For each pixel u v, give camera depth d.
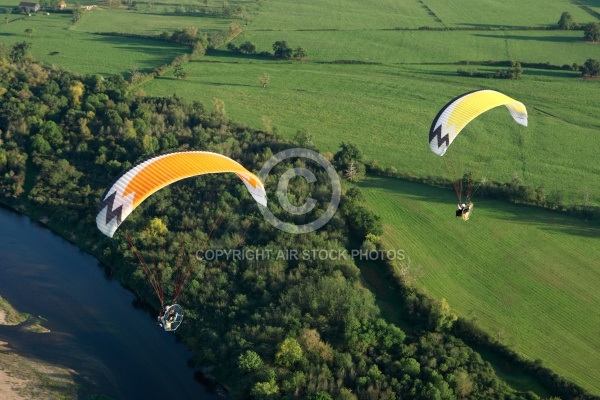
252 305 55.38
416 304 56.38
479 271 63.12
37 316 56.47
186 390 49.69
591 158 90.81
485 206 74.44
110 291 60.69
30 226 71.19
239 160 78.81
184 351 53.56
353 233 66.94
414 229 69.62
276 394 45.69
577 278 62.56
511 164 88.19
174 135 84.25
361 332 50.97
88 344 53.69
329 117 103.19
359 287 57.09
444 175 82.56
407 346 50.81
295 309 53.28
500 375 50.00
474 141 95.50
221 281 57.88
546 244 67.75
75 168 78.44
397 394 46.06
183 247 62.38
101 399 47.56
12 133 84.06
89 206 71.62
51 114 88.81
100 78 101.19
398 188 78.19
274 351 49.62
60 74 105.50
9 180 77.00
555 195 75.06
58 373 49.41
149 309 58.31
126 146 81.62
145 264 61.09
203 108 95.69
